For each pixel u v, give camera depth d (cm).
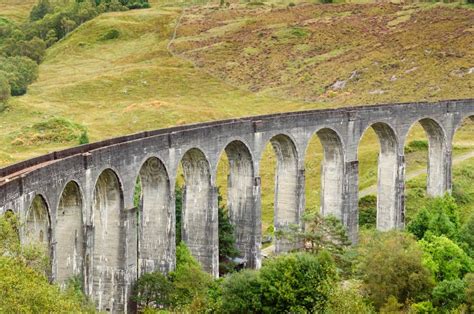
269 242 8125
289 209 7369
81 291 4688
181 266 5869
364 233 8081
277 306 5191
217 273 6438
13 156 10388
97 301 5475
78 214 4859
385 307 5125
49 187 4391
